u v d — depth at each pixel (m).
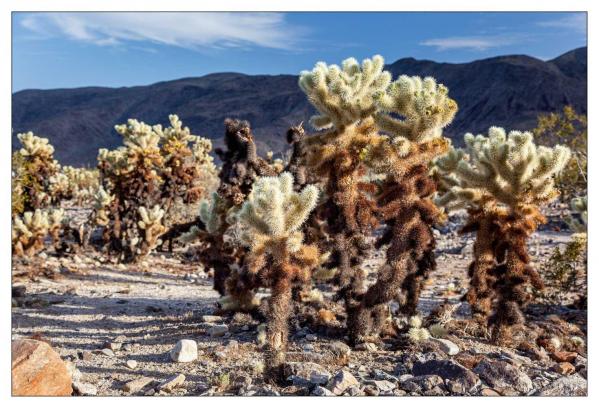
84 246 13.63
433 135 5.91
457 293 9.11
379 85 5.91
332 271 6.82
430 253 6.31
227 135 7.35
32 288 9.48
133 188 13.51
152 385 4.84
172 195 14.93
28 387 4.34
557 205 19.38
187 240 7.76
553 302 8.04
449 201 6.71
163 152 15.27
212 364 5.39
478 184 6.11
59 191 24.22
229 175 7.30
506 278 6.02
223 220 7.54
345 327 6.31
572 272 8.17
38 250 12.54
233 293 6.97
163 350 5.93
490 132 6.19
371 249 6.06
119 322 7.34
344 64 6.18
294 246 4.71
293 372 4.90
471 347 5.84
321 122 6.16
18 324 7.00
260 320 6.95
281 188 4.75
